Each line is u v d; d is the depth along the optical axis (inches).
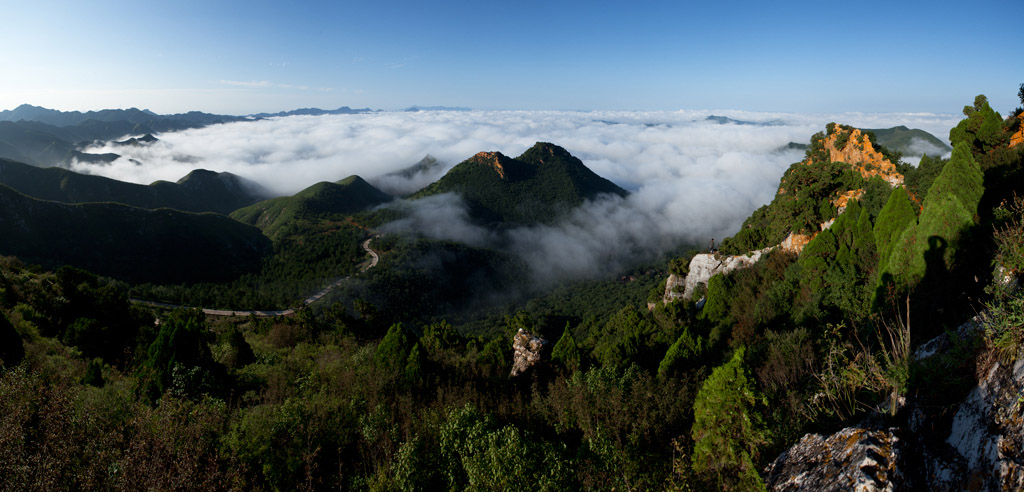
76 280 1782.7
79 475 440.1
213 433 594.2
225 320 3528.5
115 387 802.8
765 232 2023.9
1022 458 198.7
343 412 737.6
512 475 525.7
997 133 1016.2
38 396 511.2
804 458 321.7
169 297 4202.8
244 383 938.7
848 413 362.3
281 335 1863.9
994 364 249.4
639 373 874.8
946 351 312.2
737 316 1480.1
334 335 1982.0
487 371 1214.3
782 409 458.3
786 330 1075.3
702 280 2171.5
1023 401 212.5
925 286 529.0
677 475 443.5
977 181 665.0
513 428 580.7
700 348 1007.0
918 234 566.6
